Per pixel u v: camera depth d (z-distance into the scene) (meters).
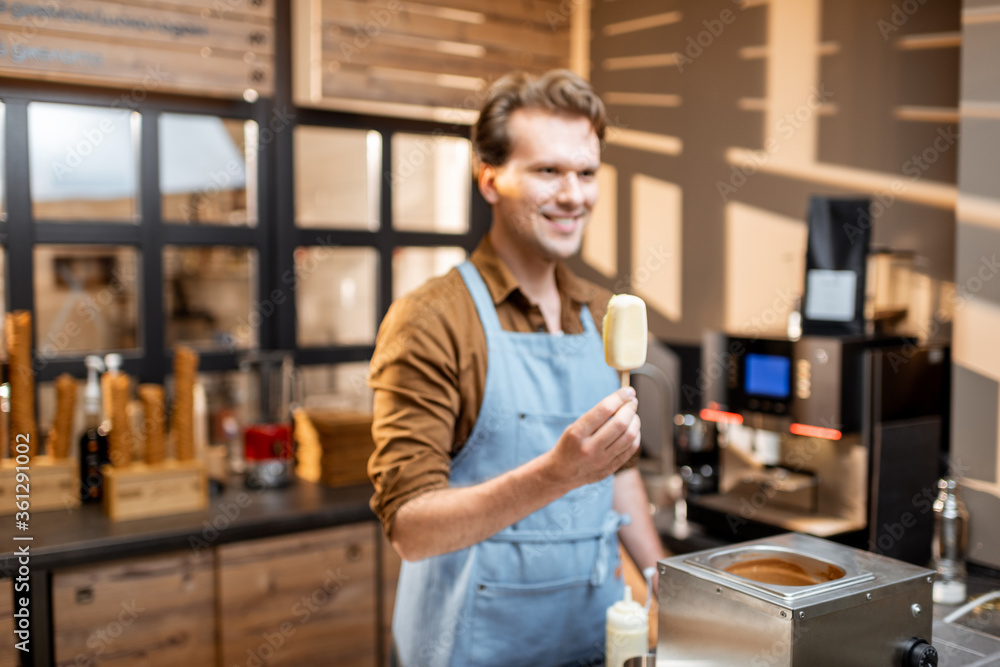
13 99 2.41
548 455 1.03
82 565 1.95
